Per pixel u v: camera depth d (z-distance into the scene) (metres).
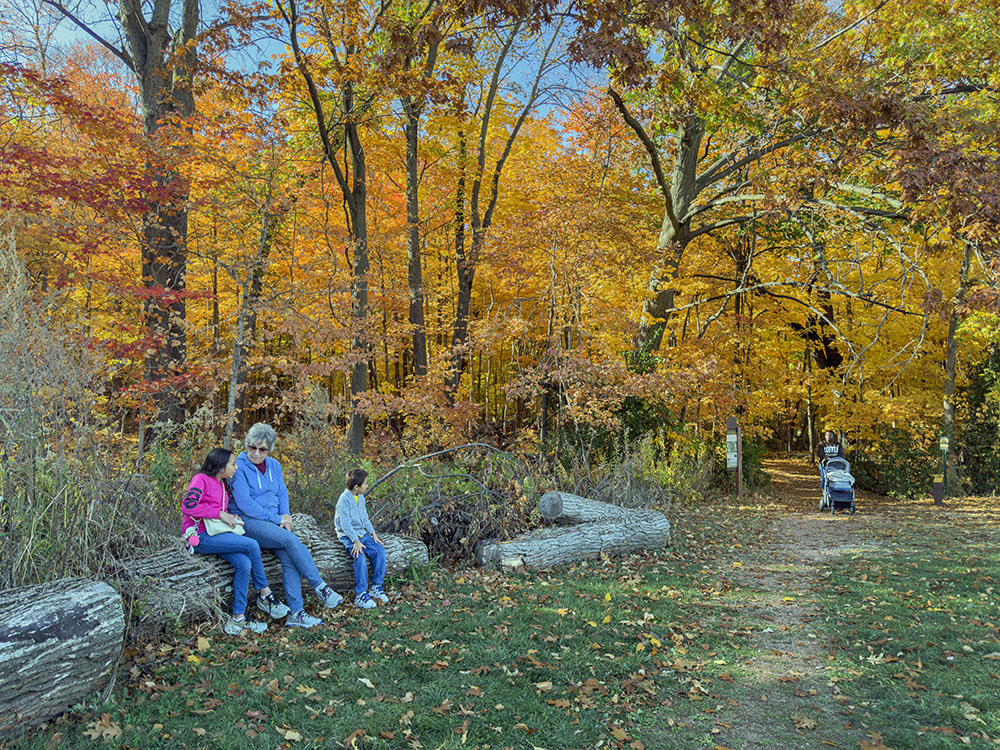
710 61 14.66
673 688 4.24
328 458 8.41
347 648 4.52
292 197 11.09
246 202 10.93
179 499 5.86
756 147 14.73
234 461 5.15
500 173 17.52
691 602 6.05
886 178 11.35
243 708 3.59
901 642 5.02
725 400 15.93
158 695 3.67
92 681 3.55
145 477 5.34
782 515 12.14
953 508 13.33
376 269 17.97
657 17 8.95
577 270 12.80
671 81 11.56
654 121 13.88
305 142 14.32
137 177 9.69
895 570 7.25
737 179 18.61
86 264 10.42
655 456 12.99
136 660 4.06
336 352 17.48
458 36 9.53
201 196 11.38
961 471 18.86
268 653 4.39
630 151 15.71
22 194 9.18
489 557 6.81
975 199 9.83
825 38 13.41
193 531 4.76
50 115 13.55
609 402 12.82
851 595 6.34
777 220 14.48
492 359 21.58
